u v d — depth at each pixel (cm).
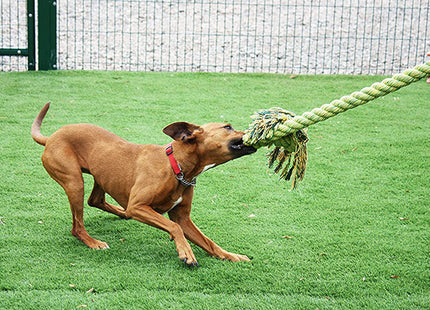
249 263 408
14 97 814
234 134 406
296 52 1180
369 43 1232
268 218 493
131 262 407
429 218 493
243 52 1170
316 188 560
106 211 489
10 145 643
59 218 484
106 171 432
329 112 371
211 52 1164
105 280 377
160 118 752
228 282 379
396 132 726
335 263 409
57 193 534
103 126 711
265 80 959
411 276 391
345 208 514
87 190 544
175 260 411
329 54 1171
